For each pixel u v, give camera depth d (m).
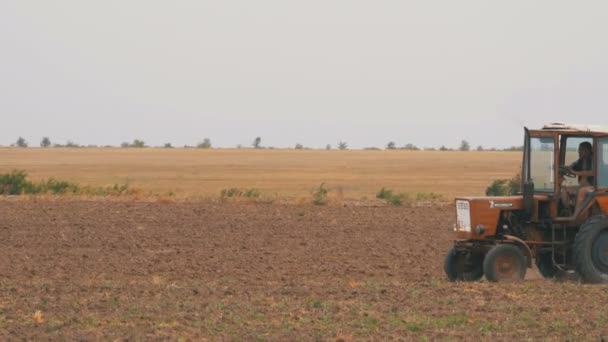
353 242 75.12
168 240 75.81
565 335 37.09
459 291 47.56
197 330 38.12
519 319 39.94
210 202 113.12
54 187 133.12
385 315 41.09
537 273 59.00
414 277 56.75
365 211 102.38
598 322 39.22
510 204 52.78
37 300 45.47
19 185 130.00
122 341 36.31
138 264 62.72
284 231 82.44
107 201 112.25
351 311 41.94
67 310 42.72
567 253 52.69
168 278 56.19
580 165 52.25
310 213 98.81
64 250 69.81
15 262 63.34
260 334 37.34
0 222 86.50
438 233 81.56
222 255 67.38
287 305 43.69
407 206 110.56
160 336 37.00
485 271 51.38
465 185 192.12
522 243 51.62
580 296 45.66
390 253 68.50
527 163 53.09
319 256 66.88
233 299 45.72
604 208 51.34
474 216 52.62
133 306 43.47
